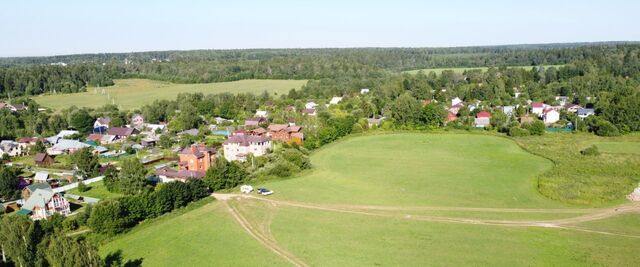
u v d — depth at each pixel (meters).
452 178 106.12
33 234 64.38
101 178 113.94
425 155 129.00
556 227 76.31
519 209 85.19
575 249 68.12
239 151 128.00
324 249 69.44
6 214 89.44
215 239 73.81
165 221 81.69
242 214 84.06
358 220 80.75
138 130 174.12
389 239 72.56
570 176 103.12
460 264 64.19
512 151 131.12
